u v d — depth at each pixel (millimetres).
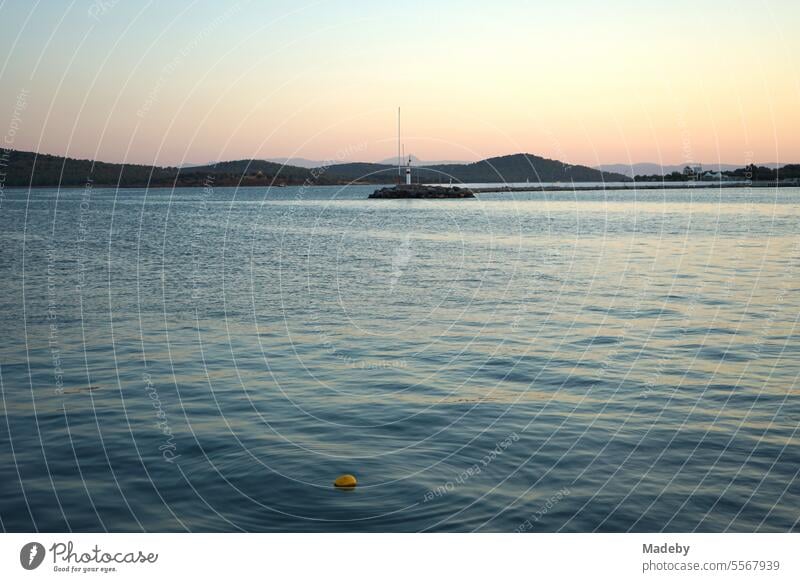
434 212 93250
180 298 26500
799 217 75312
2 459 10414
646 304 24359
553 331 19938
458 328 20641
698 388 14023
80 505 8953
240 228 65625
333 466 10172
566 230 61750
